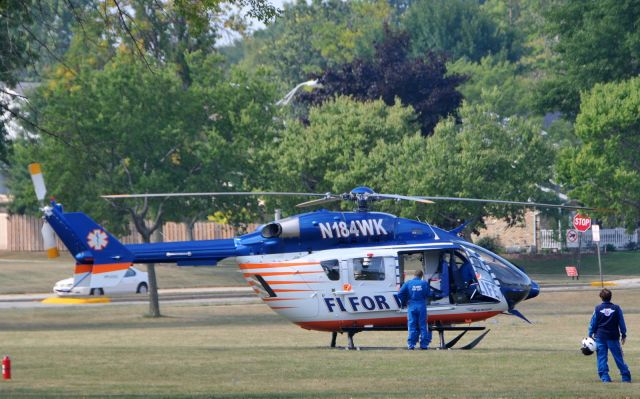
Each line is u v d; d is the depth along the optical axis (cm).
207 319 16575
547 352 9662
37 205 18200
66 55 17638
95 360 9269
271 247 10012
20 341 12431
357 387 7025
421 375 7750
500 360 8838
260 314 17375
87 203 17675
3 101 9850
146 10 10700
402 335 12888
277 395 6450
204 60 19462
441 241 10000
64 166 17500
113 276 9756
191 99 18575
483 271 9944
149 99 18012
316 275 9931
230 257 10081
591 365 8425
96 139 17562
